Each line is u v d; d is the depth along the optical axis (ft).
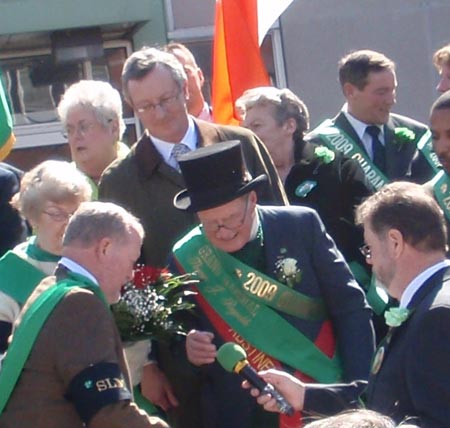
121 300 16.72
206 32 36.29
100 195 18.94
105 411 13.87
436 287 13.16
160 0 35.81
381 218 13.41
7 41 35.73
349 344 16.63
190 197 16.48
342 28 37.32
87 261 14.49
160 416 17.83
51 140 36.52
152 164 18.70
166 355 17.53
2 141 22.21
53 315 14.14
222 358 15.48
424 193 13.60
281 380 15.39
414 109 37.83
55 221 16.75
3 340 16.79
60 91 36.47
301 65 37.19
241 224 16.55
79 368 13.98
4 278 16.96
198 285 17.07
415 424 12.62
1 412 14.21
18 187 20.10
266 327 16.84
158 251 18.56
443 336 12.77
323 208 20.81
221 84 25.03
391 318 13.17
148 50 19.19
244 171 16.57
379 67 23.49
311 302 16.90
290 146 21.61
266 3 25.17
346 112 23.88
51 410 14.07
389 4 37.50
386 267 13.44
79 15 35.01
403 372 13.01
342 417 10.02
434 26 37.76
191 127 18.99
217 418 16.85
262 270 16.93
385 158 23.62
